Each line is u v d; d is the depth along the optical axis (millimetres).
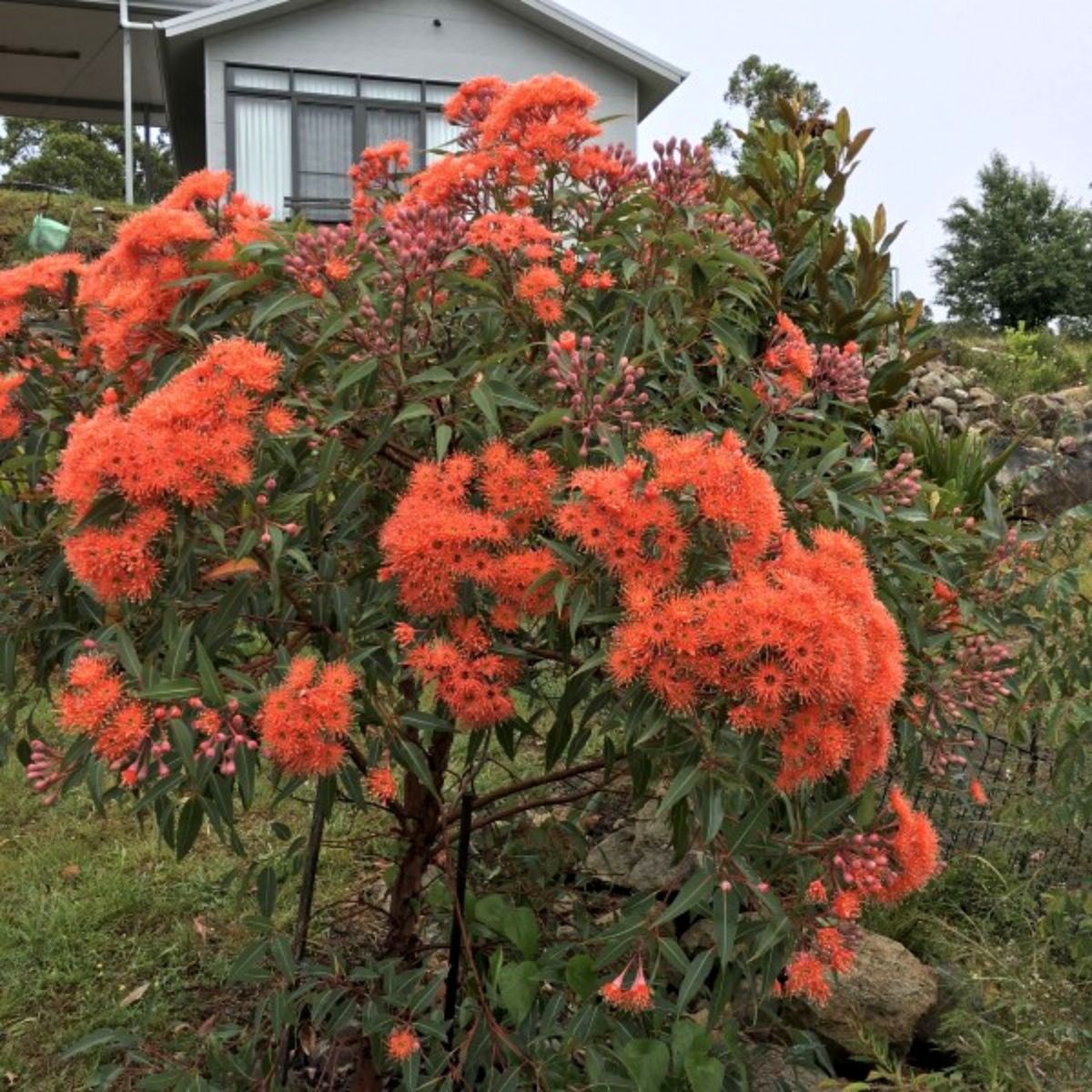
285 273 1984
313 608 1977
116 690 1746
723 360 2320
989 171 29891
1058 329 28109
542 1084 1970
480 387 1886
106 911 3443
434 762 2400
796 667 1578
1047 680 2939
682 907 1741
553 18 12898
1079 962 2449
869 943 2740
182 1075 2090
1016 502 4105
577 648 2270
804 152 3336
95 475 1709
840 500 2076
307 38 12844
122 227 2086
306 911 2377
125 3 13492
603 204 2268
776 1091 2383
